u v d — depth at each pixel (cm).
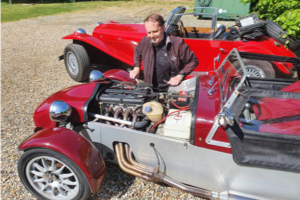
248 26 471
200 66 514
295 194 218
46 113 283
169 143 239
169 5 1758
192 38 501
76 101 277
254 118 217
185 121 239
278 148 206
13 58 736
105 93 296
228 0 1073
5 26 1152
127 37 546
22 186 285
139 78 588
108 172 298
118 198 266
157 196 268
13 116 426
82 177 230
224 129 215
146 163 263
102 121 285
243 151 209
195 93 254
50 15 1443
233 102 212
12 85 553
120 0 2164
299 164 201
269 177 216
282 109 211
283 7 545
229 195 230
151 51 300
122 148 264
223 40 486
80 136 242
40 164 263
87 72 553
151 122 273
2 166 313
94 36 599
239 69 224
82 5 1873
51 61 712
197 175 244
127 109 279
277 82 298
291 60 291
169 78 316
